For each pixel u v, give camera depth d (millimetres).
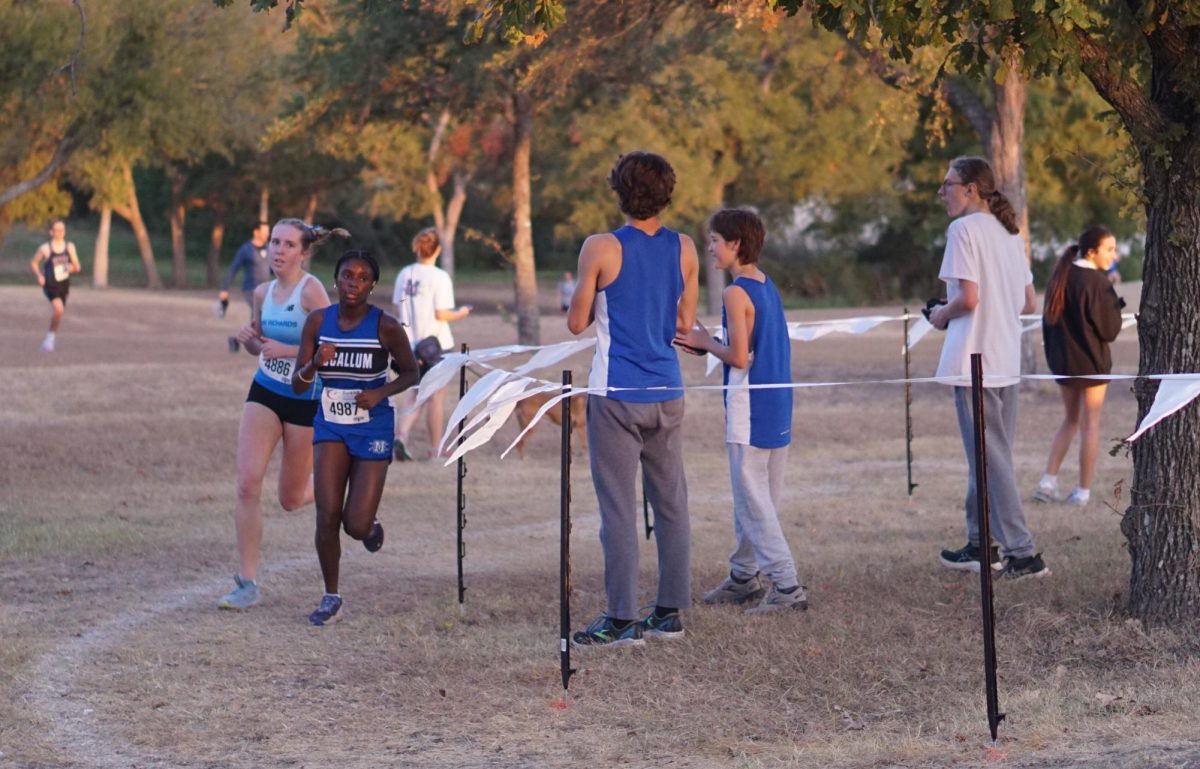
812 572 8570
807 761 5211
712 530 10461
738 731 5715
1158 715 5535
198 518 10820
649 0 14656
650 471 6945
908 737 5449
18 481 12438
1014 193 18734
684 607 7020
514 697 6203
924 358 25406
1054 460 11234
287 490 8008
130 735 5695
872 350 27594
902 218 50031
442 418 14352
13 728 5715
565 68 15727
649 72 20250
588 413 6867
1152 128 6691
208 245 82938
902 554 9180
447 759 5391
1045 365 21422
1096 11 7543
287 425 7914
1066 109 38312
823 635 7020
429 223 77000
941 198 8352
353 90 20844
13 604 7980
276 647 7070
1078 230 45719
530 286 22891
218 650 7008
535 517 11086
